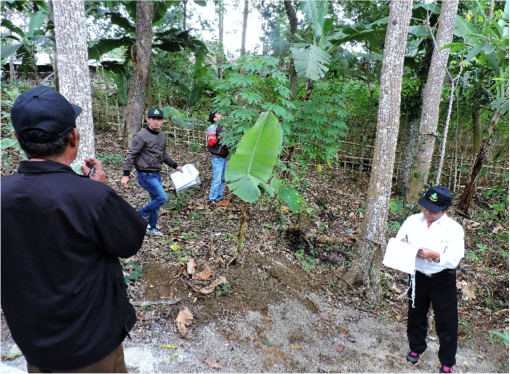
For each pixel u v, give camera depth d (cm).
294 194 480
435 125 612
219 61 1191
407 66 790
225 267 404
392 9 352
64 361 126
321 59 503
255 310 354
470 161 832
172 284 364
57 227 117
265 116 319
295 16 968
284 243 496
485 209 725
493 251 532
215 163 580
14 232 117
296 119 545
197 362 280
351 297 404
